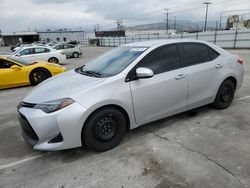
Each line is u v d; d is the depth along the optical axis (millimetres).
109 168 2967
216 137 3631
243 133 3736
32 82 8211
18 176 2906
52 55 14844
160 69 3707
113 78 3318
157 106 3713
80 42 77125
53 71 8539
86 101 3057
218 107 4711
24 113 3152
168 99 3805
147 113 3645
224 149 3270
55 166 3082
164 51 3828
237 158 3035
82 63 16453
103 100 3133
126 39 50156
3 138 4004
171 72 3791
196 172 2781
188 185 2566
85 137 3162
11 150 3576
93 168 2986
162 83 3666
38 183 2756
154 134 3822
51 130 2996
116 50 4352
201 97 4262
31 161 3238
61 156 3309
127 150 3367
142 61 3580
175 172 2803
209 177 2682
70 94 3090
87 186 2658
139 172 2848
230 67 4613
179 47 4012
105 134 3311
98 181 2730
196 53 4203
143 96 3508
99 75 3566
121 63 3658
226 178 2652
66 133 2998
